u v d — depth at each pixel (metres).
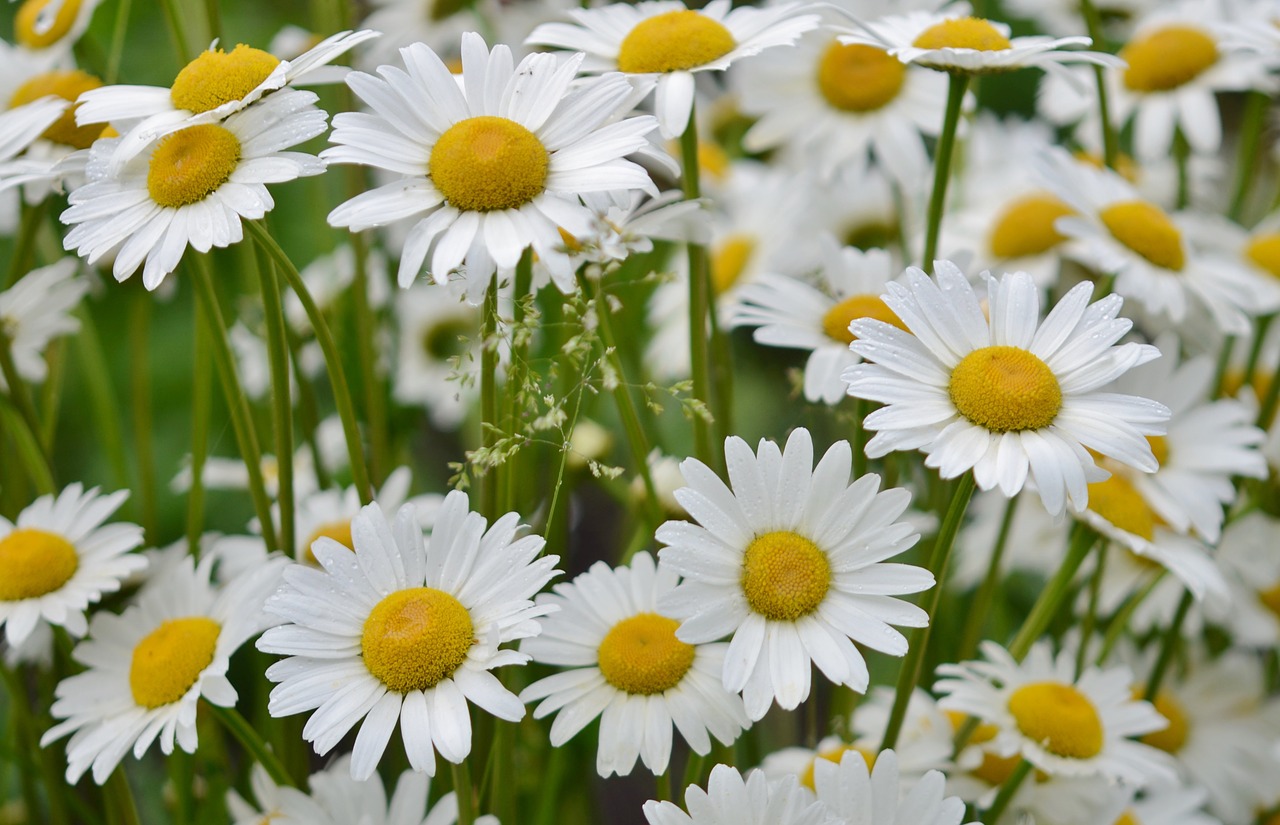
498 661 0.67
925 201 0.95
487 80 0.70
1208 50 0.88
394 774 0.77
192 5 0.81
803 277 0.89
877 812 0.70
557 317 0.84
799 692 0.68
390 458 0.87
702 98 1.11
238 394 0.74
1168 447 0.79
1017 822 0.75
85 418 1.04
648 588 0.72
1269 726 0.82
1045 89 0.98
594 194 0.70
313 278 0.87
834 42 0.86
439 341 1.00
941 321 0.69
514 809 0.73
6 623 0.74
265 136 0.70
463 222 0.69
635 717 0.70
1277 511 0.83
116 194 0.71
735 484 0.69
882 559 0.69
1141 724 0.75
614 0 0.85
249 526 0.80
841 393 0.75
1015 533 0.85
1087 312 0.69
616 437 0.91
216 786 0.77
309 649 0.68
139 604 0.75
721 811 0.68
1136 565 0.83
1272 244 0.84
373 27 0.93
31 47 0.81
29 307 0.78
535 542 0.69
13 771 0.85
